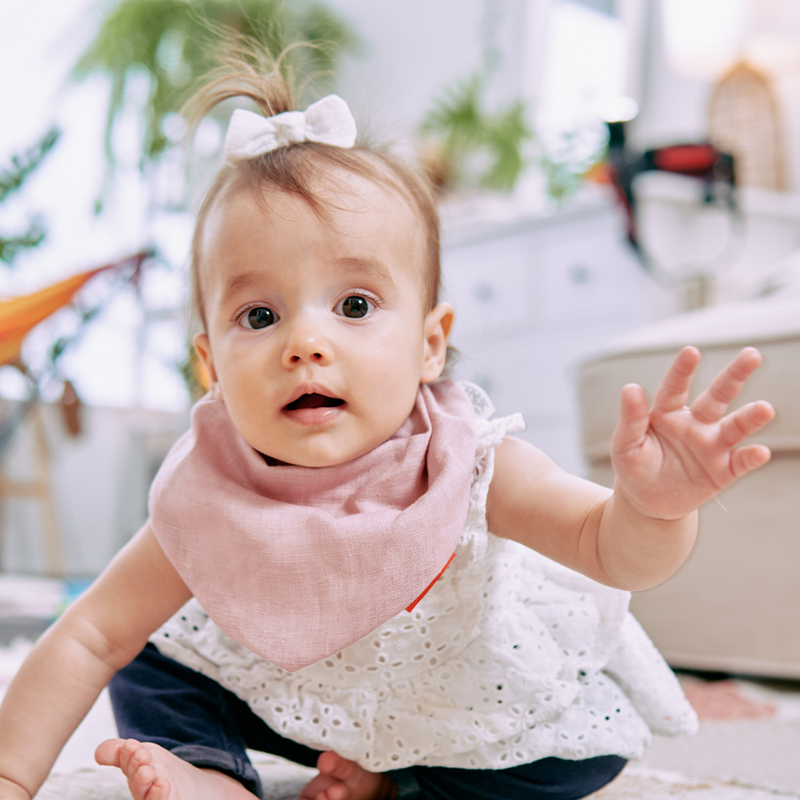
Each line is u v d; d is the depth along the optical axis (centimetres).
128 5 291
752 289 179
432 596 63
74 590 223
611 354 137
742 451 49
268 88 79
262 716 67
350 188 63
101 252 288
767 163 227
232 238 62
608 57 278
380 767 67
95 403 299
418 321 64
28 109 307
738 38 220
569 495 60
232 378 61
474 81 285
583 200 218
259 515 60
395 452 62
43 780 59
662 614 134
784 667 123
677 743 94
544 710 66
